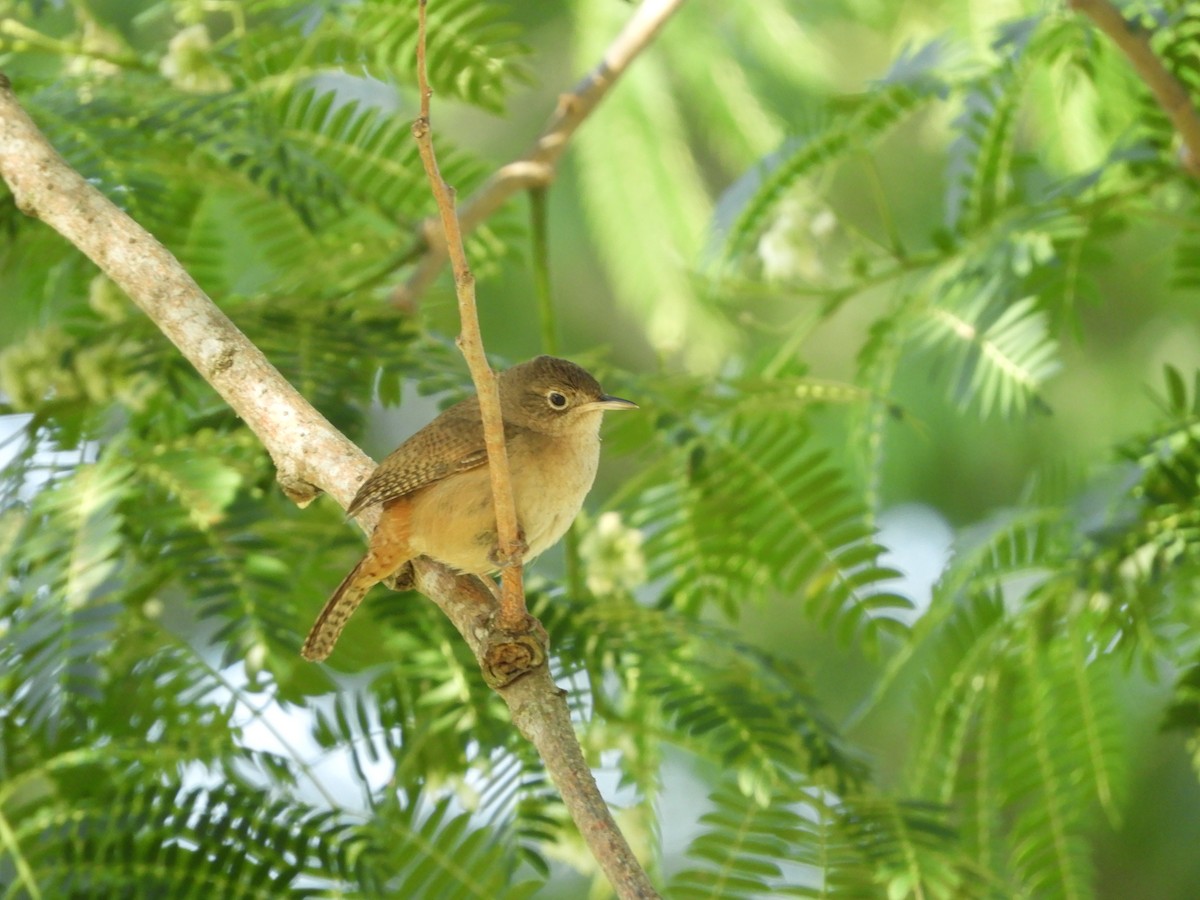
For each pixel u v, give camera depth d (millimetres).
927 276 11219
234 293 12117
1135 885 13852
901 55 11016
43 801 8914
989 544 9977
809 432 11000
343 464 7805
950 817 9898
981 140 10742
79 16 11047
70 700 7566
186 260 11367
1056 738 9859
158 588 8688
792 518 10172
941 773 10000
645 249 12352
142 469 8945
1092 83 10664
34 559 8211
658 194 12305
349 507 7625
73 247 10742
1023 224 10398
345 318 9828
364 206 11516
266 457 9555
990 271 10211
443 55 10328
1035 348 10133
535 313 15945
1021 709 9891
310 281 11516
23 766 8734
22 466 9070
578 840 9352
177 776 8922
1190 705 8930
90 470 8703
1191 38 10008
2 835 8531
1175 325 15297
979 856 9836
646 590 11508
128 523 8602
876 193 11141
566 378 8719
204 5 10516
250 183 10828
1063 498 10352
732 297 12656
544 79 15633
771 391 10672
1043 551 9828
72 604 7836
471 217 11031
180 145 10352
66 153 9500
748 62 12938
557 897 12570
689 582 10367
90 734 8812
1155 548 8922
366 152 11297
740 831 8570
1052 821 9773
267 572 8461
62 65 12312
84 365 9367
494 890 8656
